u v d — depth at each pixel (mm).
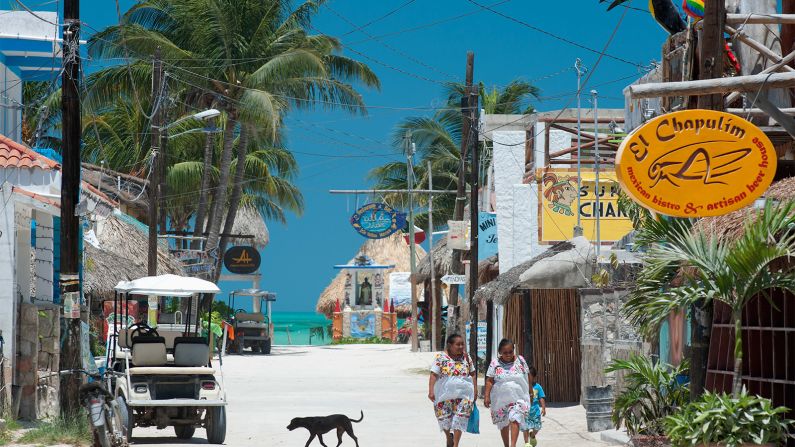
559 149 43156
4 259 27125
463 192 52625
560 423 28562
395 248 117438
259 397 39094
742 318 18984
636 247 18578
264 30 68500
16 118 42844
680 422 16406
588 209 38656
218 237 68438
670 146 16359
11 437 24297
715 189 16359
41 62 42312
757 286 16266
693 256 16672
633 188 16250
